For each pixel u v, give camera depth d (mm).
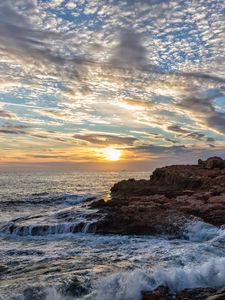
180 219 23344
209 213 24703
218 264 13211
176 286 11891
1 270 15141
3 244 21312
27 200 49062
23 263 16266
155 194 37594
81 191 69312
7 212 37438
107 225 24125
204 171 43156
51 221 26641
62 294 11250
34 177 153750
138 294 11195
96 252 18156
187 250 17625
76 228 24312
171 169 45406
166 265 14672
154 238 21891
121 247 19266
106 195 44406
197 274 12539
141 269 13781
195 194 32250
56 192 65562
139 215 24797
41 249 19453
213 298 9750
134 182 46688
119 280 12055
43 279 13023
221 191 31938
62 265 15500
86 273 13625
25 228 24797
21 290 11547
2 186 85312
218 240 19500
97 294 11195
